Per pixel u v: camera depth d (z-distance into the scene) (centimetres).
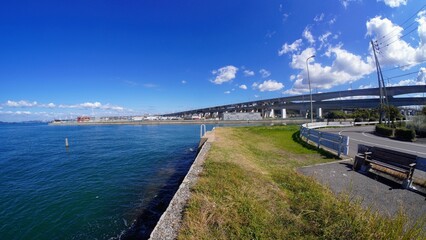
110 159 1953
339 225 389
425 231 408
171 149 2403
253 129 3225
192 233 375
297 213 455
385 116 3553
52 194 1059
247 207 457
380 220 398
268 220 420
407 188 643
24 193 1098
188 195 548
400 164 699
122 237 636
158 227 405
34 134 6178
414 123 2342
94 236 653
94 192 1038
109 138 4250
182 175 1255
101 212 805
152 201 877
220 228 392
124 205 856
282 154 1240
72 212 827
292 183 648
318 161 1038
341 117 7475
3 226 751
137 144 3053
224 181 626
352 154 1204
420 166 645
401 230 363
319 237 372
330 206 463
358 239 353
